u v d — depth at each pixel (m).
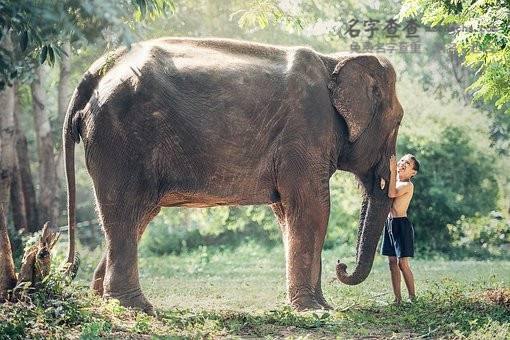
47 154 22.55
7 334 8.95
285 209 11.84
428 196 27.72
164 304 13.73
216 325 10.13
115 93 11.18
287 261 11.90
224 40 12.01
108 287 11.16
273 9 14.06
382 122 12.70
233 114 11.48
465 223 28.36
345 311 11.52
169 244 31.33
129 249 11.21
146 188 11.23
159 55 11.46
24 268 10.70
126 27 9.28
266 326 10.41
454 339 9.42
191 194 11.48
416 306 11.84
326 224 11.94
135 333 9.61
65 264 11.28
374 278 18.08
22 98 27.31
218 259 26.88
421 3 13.20
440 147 27.98
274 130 11.69
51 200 22.50
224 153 11.45
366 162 12.74
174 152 11.29
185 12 21.05
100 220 11.34
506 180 31.53
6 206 18.83
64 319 9.86
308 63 12.03
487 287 15.55
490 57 13.10
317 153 11.82
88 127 11.31
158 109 11.19
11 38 15.36
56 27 10.41
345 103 12.16
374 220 12.77
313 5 24.34
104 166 11.21
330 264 22.88
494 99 25.20
